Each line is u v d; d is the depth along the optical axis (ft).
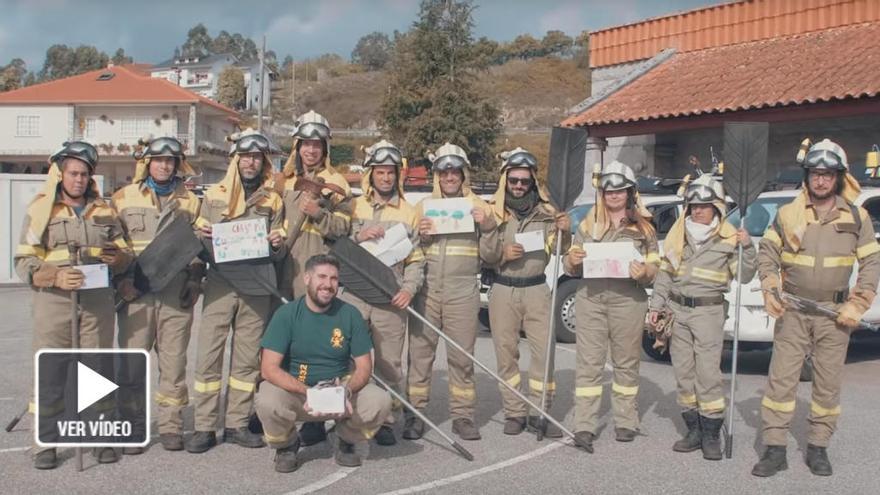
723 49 64.13
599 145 61.93
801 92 51.37
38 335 20.12
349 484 19.58
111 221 20.53
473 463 21.29
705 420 21.93
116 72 178.50
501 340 24.02
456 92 106.22
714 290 22.12
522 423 24.07
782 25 61.52
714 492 19.34
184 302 21.45
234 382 22.26
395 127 109.81
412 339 23.53
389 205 23.17
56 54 395.75
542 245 23.30
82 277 19.51
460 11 108.37
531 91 253.03
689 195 22.16
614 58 71.72
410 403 23.34
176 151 21.39
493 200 23.98
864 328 33.65
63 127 170.81
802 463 21.53
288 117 265.54
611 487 19.61
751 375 33.17
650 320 22.79
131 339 21.34
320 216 21.67
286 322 20.17
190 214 21.79
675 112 56.34
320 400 19.53
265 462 21.03
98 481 19.48
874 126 54.44
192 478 19.79
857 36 56.70
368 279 22.09
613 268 22.30
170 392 21.63
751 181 22.39
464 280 23.35
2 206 61.36
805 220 20.57
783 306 20.56
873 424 25.26
